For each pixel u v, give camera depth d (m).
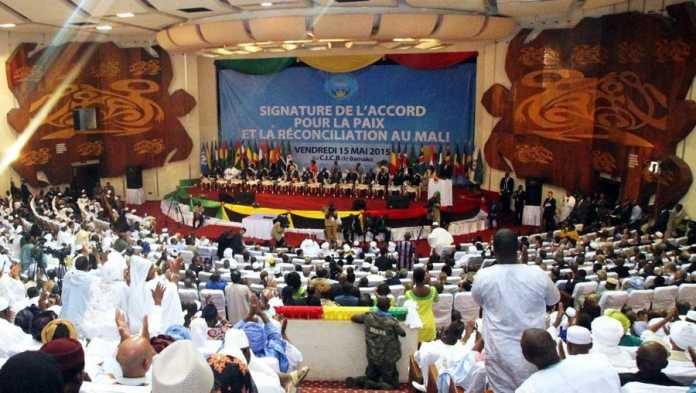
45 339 3.81
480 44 23.50
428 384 5.15
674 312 6.63
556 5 18.36
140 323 6.04
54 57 24.50
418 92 24.70
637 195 17.95
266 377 3.92
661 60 16.86
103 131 26.23
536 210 20.44
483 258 13.20
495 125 23.05
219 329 5.73
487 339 3.51
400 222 20.14
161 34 22.11
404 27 18.55
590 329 5.80
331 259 13.43
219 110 26.81
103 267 6.95
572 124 20.34
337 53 24.91
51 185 25.08
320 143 25.98
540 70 21.00
